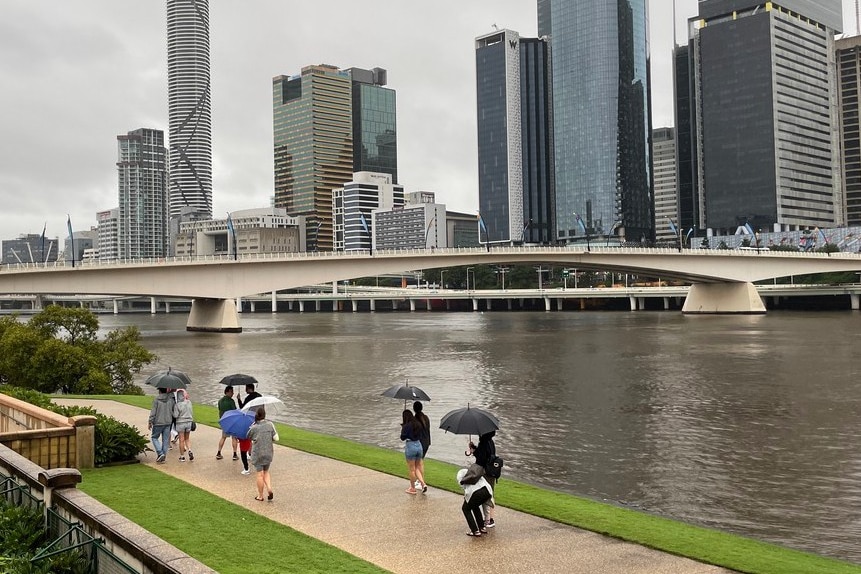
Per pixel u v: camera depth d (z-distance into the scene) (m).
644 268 145.50
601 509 19.47
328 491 19.59
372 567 13.81
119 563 10.73
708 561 14.77
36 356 43.97
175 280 111.12
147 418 31.36
